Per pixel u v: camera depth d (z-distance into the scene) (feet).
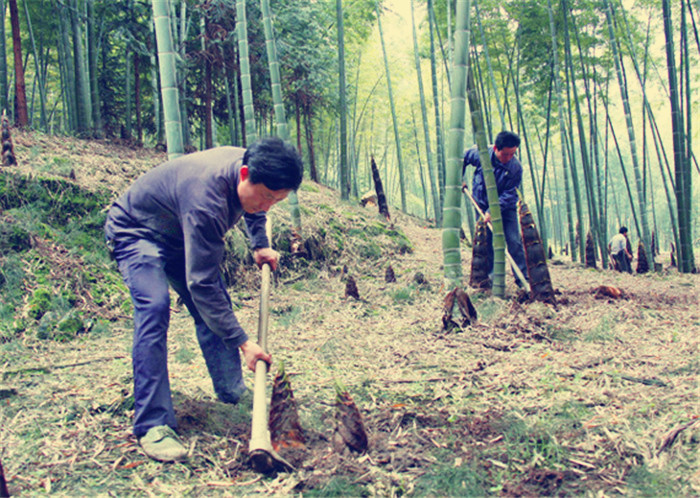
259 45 41.19
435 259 29.94
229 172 7.14
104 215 19.35
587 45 41.39
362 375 10.41
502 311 15.29
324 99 52.11
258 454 6.49
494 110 64.95
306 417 8.20
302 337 13.85
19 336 13.28
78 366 11.07
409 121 84.48
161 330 7.36
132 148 35.70
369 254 28.30
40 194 18.42
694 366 9.77
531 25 41.27
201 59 39.68
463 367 10.67
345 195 44.42
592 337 12.52
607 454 6.72
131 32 38.55
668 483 5.96
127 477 6.53
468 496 5.93
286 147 6.86
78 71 37.17
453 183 14.01
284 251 24.21
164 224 7.80
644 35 45.93
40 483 6.34
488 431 7.53
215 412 8.50
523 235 16.74
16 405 8.69
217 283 7.34
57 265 16.14
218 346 8.83
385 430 7.73
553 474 6.23
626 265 38.60
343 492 6.07
